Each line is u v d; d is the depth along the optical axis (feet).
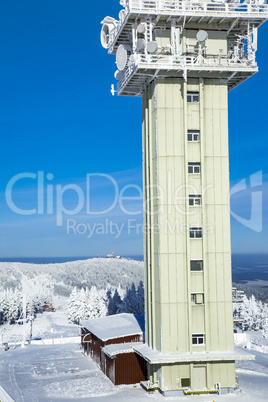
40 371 195.93
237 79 155.53
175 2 143.95
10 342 329.31
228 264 147.33
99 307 459.73
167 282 144.87
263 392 146.00
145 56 144.46
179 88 148.77
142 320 215.10
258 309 483.92
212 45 150.71
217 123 149.69
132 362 162.71
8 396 152.56
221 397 139.33
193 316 145.07
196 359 139.13
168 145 147.74
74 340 297.94
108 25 170.81
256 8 146.61
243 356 140.15
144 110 164.55
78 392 154.20
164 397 140.36
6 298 511.40
